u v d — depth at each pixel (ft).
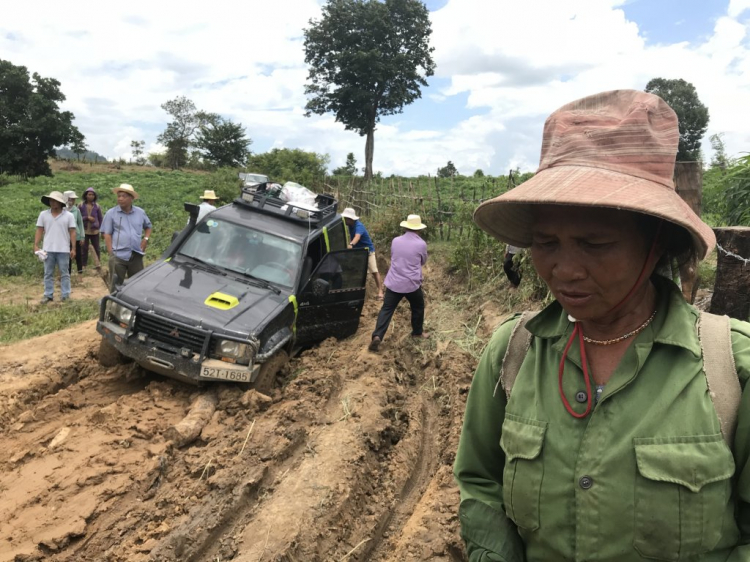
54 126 203.62
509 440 4.71
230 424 17.57
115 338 20.13
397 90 183.52
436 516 13.07
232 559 12.03
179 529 12.91
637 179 4.12
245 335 19.20
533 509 4.49
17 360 22.68
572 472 4.31
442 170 152.25
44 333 28.17
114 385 20.81
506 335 5.17
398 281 24.88
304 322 23.52
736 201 22.21
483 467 5.40
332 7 181.16
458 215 45.44
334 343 25.11
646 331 4.38
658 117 4.26
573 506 4.28
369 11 178.29
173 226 67.72
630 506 4.03
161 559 12.12
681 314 4.34
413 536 12.60
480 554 4.84
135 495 14.42
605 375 4.49
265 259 23.40
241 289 21.85
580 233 4.13
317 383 20.21
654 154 4.19
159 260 23.86
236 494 13.92
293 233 24.52
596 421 4.29
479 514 5.02
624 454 4.09
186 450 16.46
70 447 16.39
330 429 17.28
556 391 4.57
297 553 12.15
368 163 192.03
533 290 27.53
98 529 13.23
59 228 34.37
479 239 35.99
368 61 175.94
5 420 18.17
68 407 19.27
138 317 19.92
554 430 4.46
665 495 3.94
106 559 12.28
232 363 19.03
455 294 34.78
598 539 4.15
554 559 4.50
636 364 4.25
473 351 24.04
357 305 26.53
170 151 276.21
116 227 30.86
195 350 19.19
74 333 26.53
